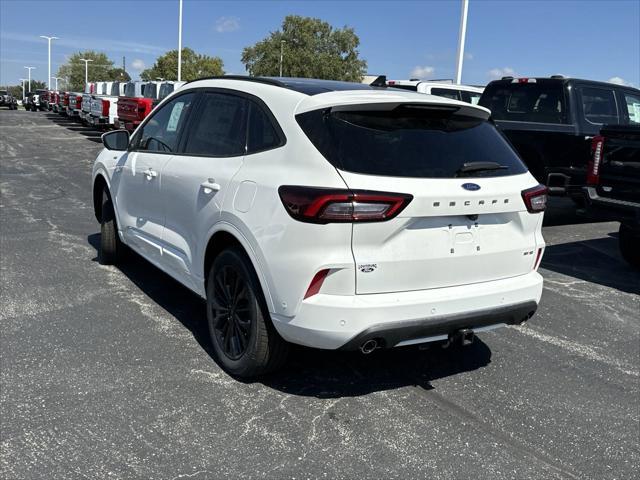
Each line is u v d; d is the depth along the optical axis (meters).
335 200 3.05
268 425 3.26
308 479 2.81
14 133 24.02
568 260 7.39
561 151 8.39
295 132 3.37
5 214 8.61
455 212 3.30
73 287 5.41
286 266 3.18
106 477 2.76
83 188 11.33
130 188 5.21
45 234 7.45
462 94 12.57
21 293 5.20
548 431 3.35
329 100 3.35
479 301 3.46
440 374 4.01
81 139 22.67
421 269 3.29
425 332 3.31
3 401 3.38
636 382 4.05
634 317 5.41
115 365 3.88
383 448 3.09
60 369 3.80
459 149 3.52
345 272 3.10
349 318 3.11
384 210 3.11
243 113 3.90
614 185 6.23
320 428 3.25
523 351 4.50
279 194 3.23
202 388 3.63
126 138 5.41
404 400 3.62
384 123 3.39
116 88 29.64
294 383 3.76
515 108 9.10
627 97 9.19
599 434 3.35
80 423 3.19
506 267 3.66
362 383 3.81
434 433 3.26
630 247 6.94
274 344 3.52
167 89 21.89
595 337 4.87
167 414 3.32
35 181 11.99
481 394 3.75
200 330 4.53
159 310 4.92
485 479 2.87
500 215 3.58
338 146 3.21
